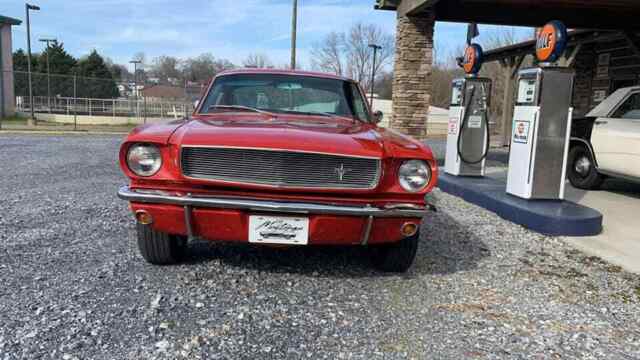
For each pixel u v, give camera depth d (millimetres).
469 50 7441
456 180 7383
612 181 9398
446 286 3613
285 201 3201
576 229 5039
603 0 8422
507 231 5254
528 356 2672
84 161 10102
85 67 57375
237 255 4055
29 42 24625
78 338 2604
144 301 3090
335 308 3137
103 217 5223
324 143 3229
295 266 3867
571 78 5512
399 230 3342
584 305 3391
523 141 5770
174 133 3336
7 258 3809
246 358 2498
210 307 3053
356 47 53062
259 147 3141
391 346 2701
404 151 3334
